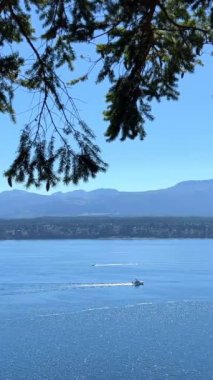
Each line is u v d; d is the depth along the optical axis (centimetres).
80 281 10469
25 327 5381
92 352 4234
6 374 3553
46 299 7750
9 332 5100
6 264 15338
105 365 3800
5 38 576
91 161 528
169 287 9394
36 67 565
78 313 6328
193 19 598
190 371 3622
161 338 4828
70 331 5166
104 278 11138
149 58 631
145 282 10312
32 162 525
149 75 632
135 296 8094
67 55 584
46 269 13575
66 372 3619
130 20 574
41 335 4947
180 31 599
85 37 569
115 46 583
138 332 5128
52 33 566
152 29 586
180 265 15138
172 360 3953
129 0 560
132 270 13425
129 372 3619
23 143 527
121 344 4553
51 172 526
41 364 3825
